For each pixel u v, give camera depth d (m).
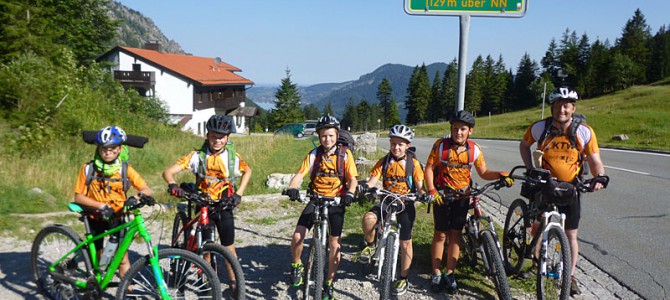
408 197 4.27
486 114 114.75
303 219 4.39
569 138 4.28
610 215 7.74
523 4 5.30
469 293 4.58
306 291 4.16
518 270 4.78
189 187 4.07
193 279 3.87
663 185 10.40
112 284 3.90
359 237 6.39
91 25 38.38
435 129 68.06
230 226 4.29
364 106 132.38
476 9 5.35
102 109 19.28
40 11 24.28
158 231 6.46
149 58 45.53
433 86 114.50
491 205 8.59
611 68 101.12
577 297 4.44
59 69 18.53
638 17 135.38
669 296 4.51
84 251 3.93
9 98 13.93
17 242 5.68
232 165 4.23
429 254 5.59
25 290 4.36
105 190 3.90
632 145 21.41
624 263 5.43
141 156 13.91
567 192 4.11
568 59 114.56
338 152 4.36
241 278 3.78
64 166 11.09
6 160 10.32
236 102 56.03
